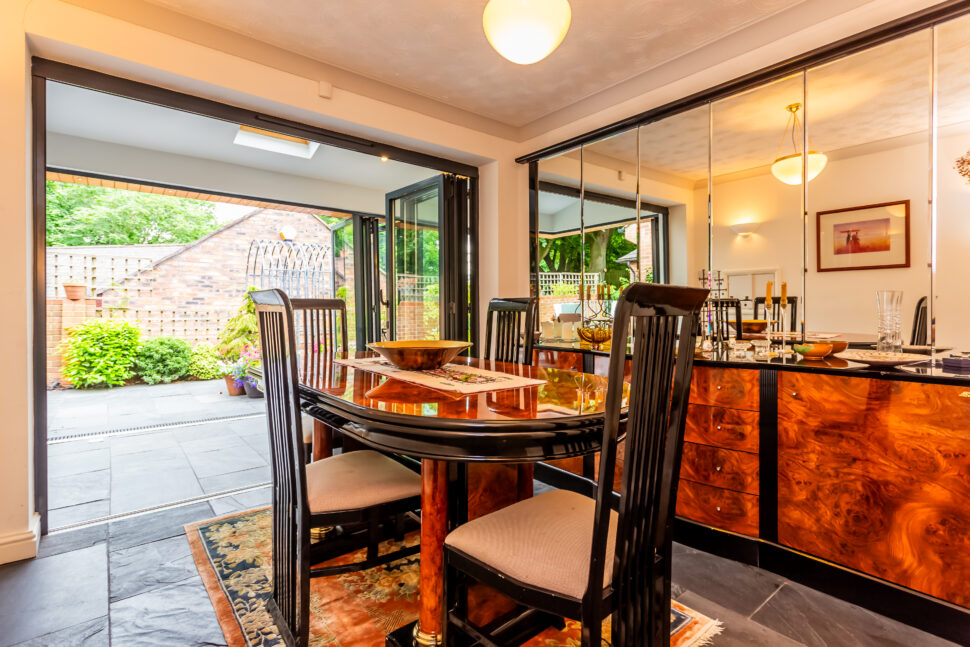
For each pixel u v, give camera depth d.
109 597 1.61
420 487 1.51
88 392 5.70
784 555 1.80
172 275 6.87
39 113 2.02
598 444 1.19
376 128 2.91
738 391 1.93
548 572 1.00
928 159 1.90
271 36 2.42
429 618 1.31
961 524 1.41
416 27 2.34
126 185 4.11
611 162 3.05
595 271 3.19
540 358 3.01
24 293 1.85
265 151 4.00
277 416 1.43
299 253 7.81
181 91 2.39
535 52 1.73
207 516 2.26
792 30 2.18
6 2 1.82
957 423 1.41
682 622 1.52
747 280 2.47
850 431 1.63
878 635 1.46
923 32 1.88
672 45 2.50
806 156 2.23
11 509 1.83
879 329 1.82
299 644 1.30
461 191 3.73
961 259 1.83
